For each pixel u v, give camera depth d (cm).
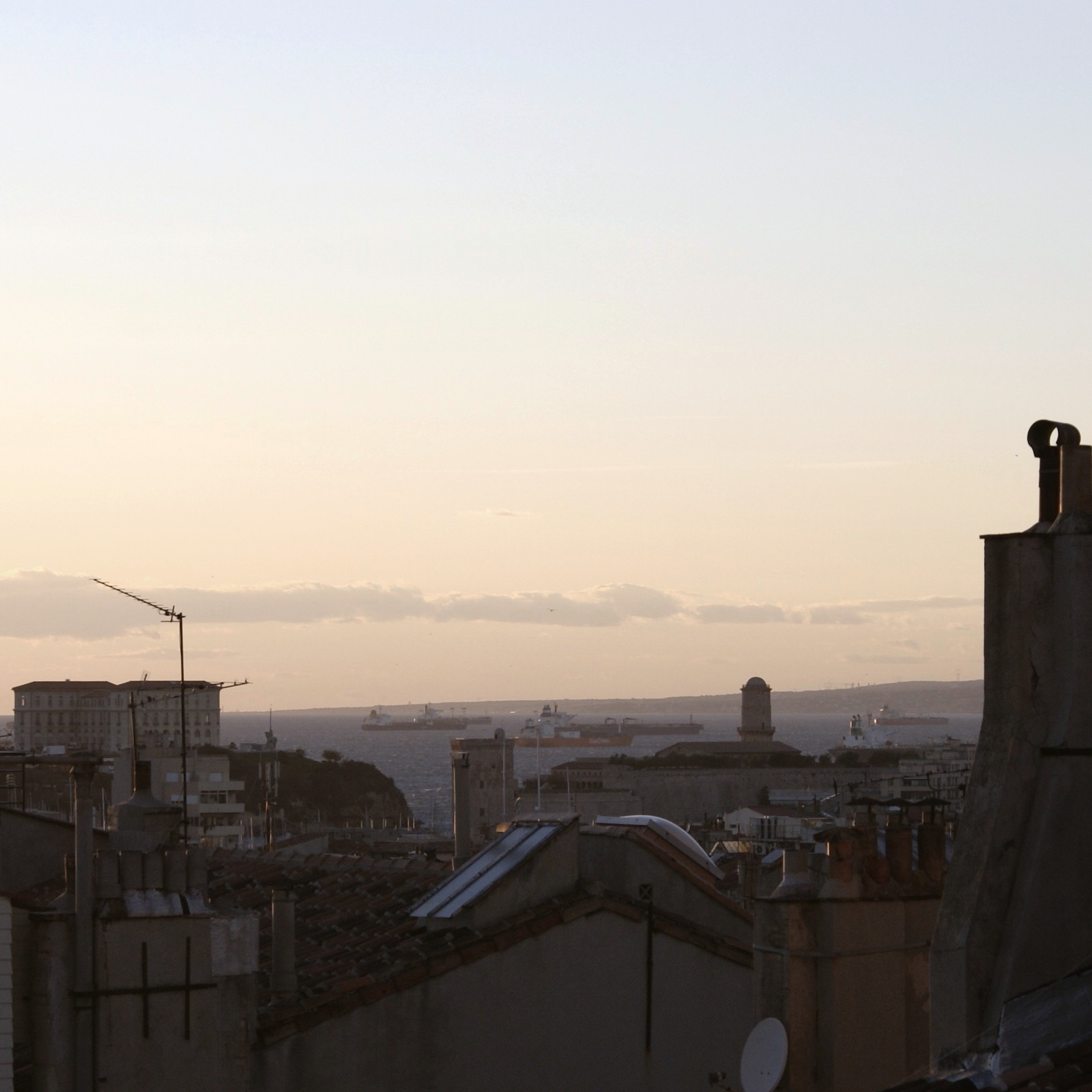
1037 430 1806
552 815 3303
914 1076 1930
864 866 2339
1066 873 1703
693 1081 3075
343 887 3897
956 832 1805
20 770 4291
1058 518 1770
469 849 3834
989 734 1764
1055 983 1686
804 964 2303
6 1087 2553
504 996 2962
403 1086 2856
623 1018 3048
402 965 2948
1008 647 1758
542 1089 2958
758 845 8688
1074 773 1712
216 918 2756
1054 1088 1517
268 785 19138
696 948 3125
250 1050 2745
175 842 3831
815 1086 2270
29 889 3691
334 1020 2819
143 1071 2658
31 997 2638
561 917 3036
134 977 2672
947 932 1734
